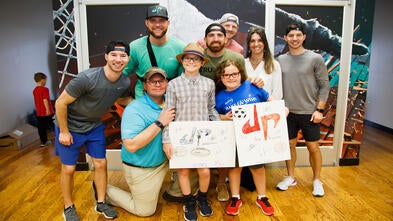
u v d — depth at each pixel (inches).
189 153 78.2
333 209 86.9
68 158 78.7
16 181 109.6
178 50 89.1
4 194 98.7
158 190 83.4
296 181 105.0
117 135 118.1
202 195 85.0
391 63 169.0
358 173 113.4
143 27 110.7
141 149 79.0
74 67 112.6
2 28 165.6
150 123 78.5
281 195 96.1
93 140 81.4
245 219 82.6
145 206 83.1
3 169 122.7
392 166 120.6
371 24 110.9
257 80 81.2
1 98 163.9
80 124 77.9
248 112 78.0
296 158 112.3
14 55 176.7
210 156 79.0
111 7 109.5
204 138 78.0
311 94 93.7
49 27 219.1
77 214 84.2
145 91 82.5
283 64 95.3
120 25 110.7
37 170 121.2
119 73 73.8
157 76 75.5
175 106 77.5
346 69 114.6
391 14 167.0
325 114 118.6
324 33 112.5
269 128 79.3
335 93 116.6
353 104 117.0
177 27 111.0
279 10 110.6
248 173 98.6
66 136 75.5
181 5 109.3
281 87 93.7
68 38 110.8
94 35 111.1
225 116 81.5
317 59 91.2
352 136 119.4
